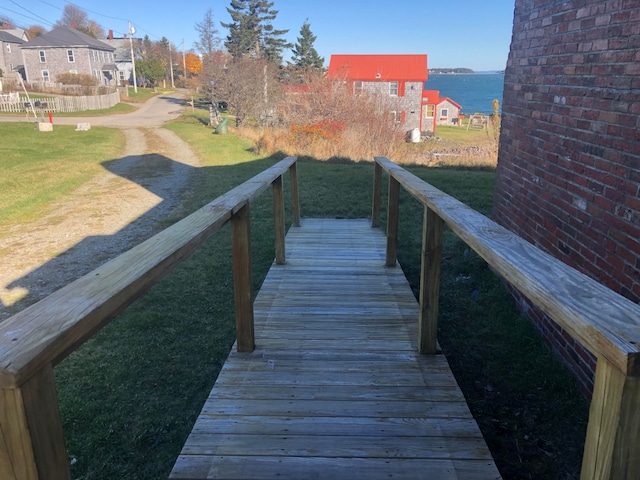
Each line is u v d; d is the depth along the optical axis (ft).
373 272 13.56
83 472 6.76
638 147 7.10
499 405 8.18
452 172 33.76
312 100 57.77
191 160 39.91
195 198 25.55
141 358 9.81
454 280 13.66
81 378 9.08
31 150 42.98
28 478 2.60
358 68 104.88
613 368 2.61
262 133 54.44
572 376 8.77
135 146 49.70
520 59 11.91
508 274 4.05
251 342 8.85
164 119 87.10
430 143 77.77
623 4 7.52
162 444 7.34
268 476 5.80
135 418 7.93
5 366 2.40
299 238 17.46
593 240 8.37
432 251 8.20
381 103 55.16
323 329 9.87
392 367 8.32
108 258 16.61
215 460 6.07
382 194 25.73
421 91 103.45
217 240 17.85
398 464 5.98
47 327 2.83
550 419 7.79
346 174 31.78
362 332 9.73
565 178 9.43
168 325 11.26
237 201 7.61
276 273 13.50
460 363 9.46
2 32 157.17
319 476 5.79
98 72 152.66
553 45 10.00
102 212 23.00
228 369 8.27
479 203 23.04
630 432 2.62
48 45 142.00
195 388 8.77
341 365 8.39
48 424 2.72
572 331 2.98
